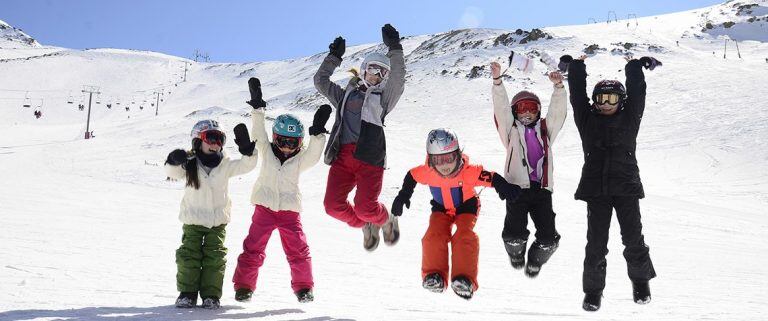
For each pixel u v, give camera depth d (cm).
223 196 564
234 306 545
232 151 3416
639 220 492
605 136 498
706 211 2523
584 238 1630
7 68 14350
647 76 6931
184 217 550
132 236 1191
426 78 8006
